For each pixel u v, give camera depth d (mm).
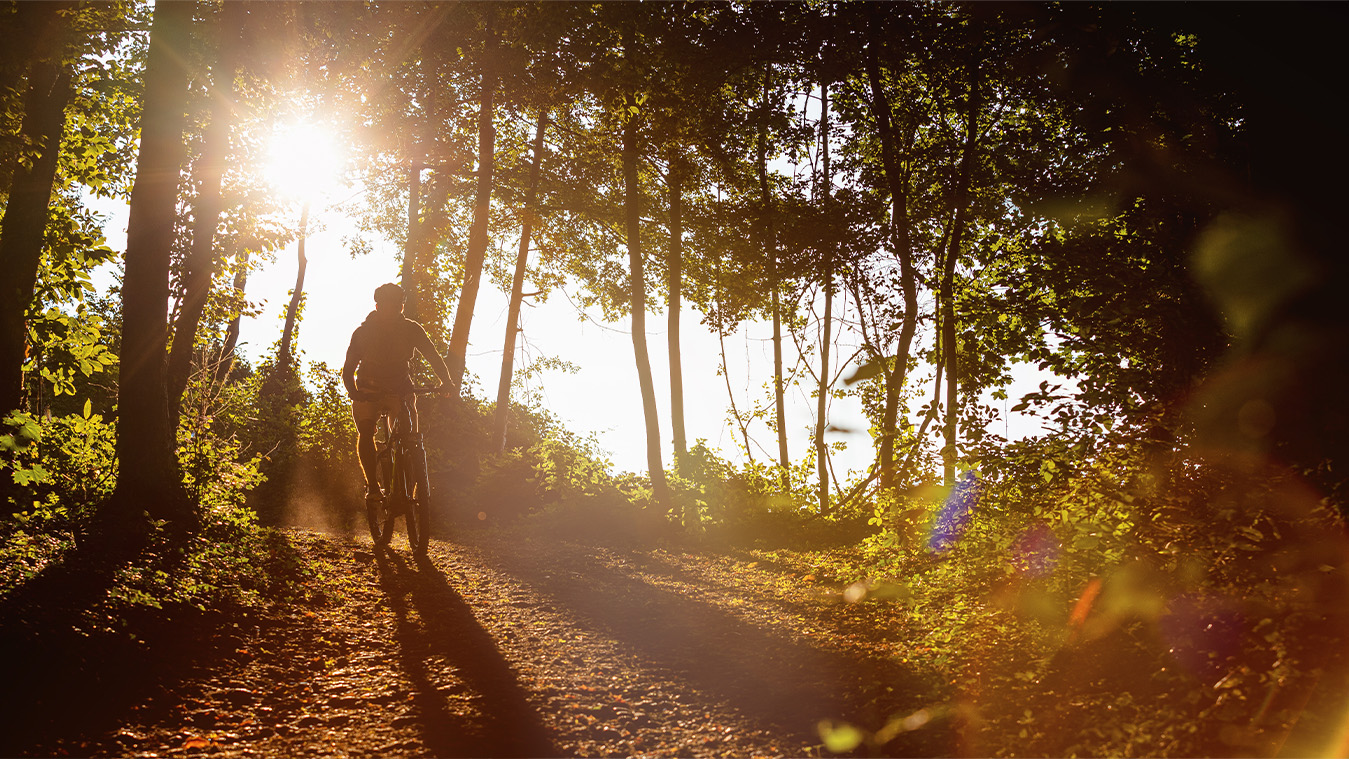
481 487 15844
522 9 15633
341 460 16953
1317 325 5145
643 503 14367
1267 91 5473
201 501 8359
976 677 4613
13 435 6887
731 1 14266
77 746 3658
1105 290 7105
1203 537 4531
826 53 14195
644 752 3871
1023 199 8141
